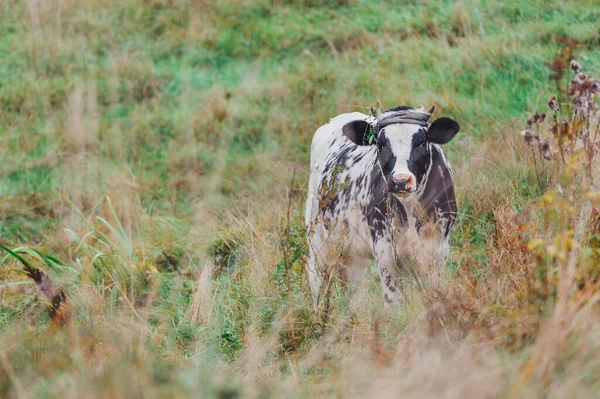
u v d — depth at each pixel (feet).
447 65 86.58
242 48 99.14
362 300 40.81
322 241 45.34
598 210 34.42
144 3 108.88
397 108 40.09
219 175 73.36
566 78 75.97
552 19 91.40
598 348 28.96
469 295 34.60
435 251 39.37
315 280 42.75
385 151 38.68
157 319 47.60
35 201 72.90
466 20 94.07
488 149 61.46
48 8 103.91
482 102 78.28
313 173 50.47
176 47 100.78
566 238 30.60
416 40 93.09
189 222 67.10
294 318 40.24
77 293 47.80
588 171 37.70
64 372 31.83
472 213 51.37
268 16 105.50
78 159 74.02
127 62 95.81
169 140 82.43
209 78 94.22
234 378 33.27
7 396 30.53
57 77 93.56
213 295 47.44
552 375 27.58
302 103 85.87
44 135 82.43
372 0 104.32
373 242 40.47
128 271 52.29
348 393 29.25
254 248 50.29
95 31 102.99
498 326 31.24
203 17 105.29
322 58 94.73
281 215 60.18
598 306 30.83
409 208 38.93
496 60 84.53
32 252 51.11
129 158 79.41
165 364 34.81
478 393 27.04
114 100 83.51
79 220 65.46
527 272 33.55
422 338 31.68
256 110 85.40
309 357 35.32
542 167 50.96
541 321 30.30
